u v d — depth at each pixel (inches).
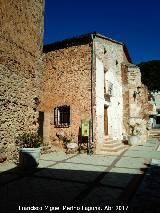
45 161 382.6
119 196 210.4
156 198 205.6
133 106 692.7
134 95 692.7
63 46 541.6
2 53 355.9
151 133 1084.5
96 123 492.1
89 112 490.3
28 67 422.6
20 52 400.5
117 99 641.0
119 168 329.4
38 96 448.8
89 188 233.8
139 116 700.0
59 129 526.6
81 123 494.6
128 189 230.8
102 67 547.8
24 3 414.3
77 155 452.1
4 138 354.3
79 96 507.2
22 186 240.1
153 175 287.9
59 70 541.0
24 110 406.0
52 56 556.1
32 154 322.7
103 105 541.0
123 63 675.4
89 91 496.4
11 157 366.6
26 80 415.2
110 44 604.7
